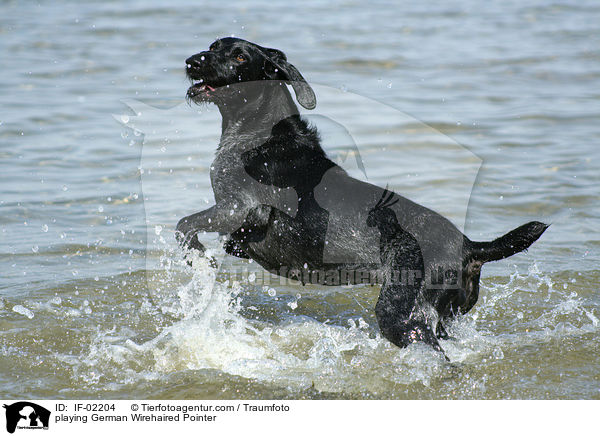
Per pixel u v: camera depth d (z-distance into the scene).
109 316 8.27
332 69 18.84
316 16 25.86
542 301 8.74
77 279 9.15
